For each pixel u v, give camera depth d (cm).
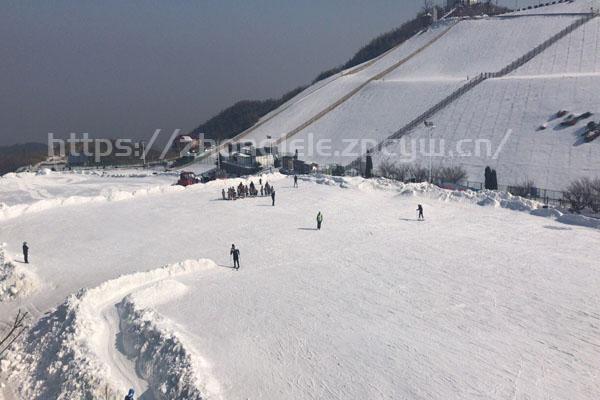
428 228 4650
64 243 4422
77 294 2950
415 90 13450
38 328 2675
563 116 9456
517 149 8994
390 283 3278
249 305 2933
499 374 2194
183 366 2103
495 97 11031
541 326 2634
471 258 3756
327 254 3934
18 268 3459
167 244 4303
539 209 5088
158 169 12688
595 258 3703
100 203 6000
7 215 5347
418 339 2506
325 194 6228
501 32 16162
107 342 2489
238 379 2147
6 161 15325
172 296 3064
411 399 2022
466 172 8669
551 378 2164
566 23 15150
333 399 2022
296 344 2458
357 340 2498
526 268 3512
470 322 2689
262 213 5341
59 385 2177
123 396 2028
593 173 7694
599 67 11431
